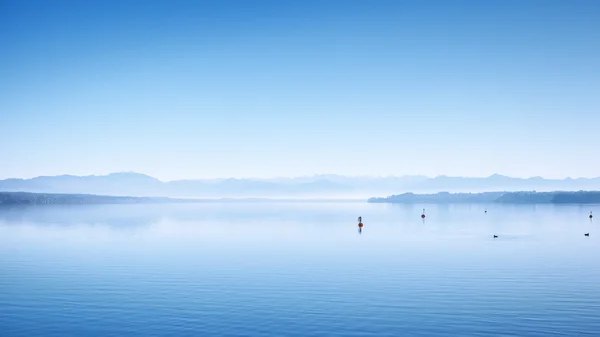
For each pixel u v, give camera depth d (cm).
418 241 7675
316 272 4675
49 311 3266
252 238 8344
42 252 6262
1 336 2770
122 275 4544
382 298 3578
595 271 4662
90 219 14788
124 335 2769
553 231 9625
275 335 2750
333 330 2831
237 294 3722
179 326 2923
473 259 5500
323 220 14638
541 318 3045
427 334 2753
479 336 2722
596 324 2922
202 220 14662
